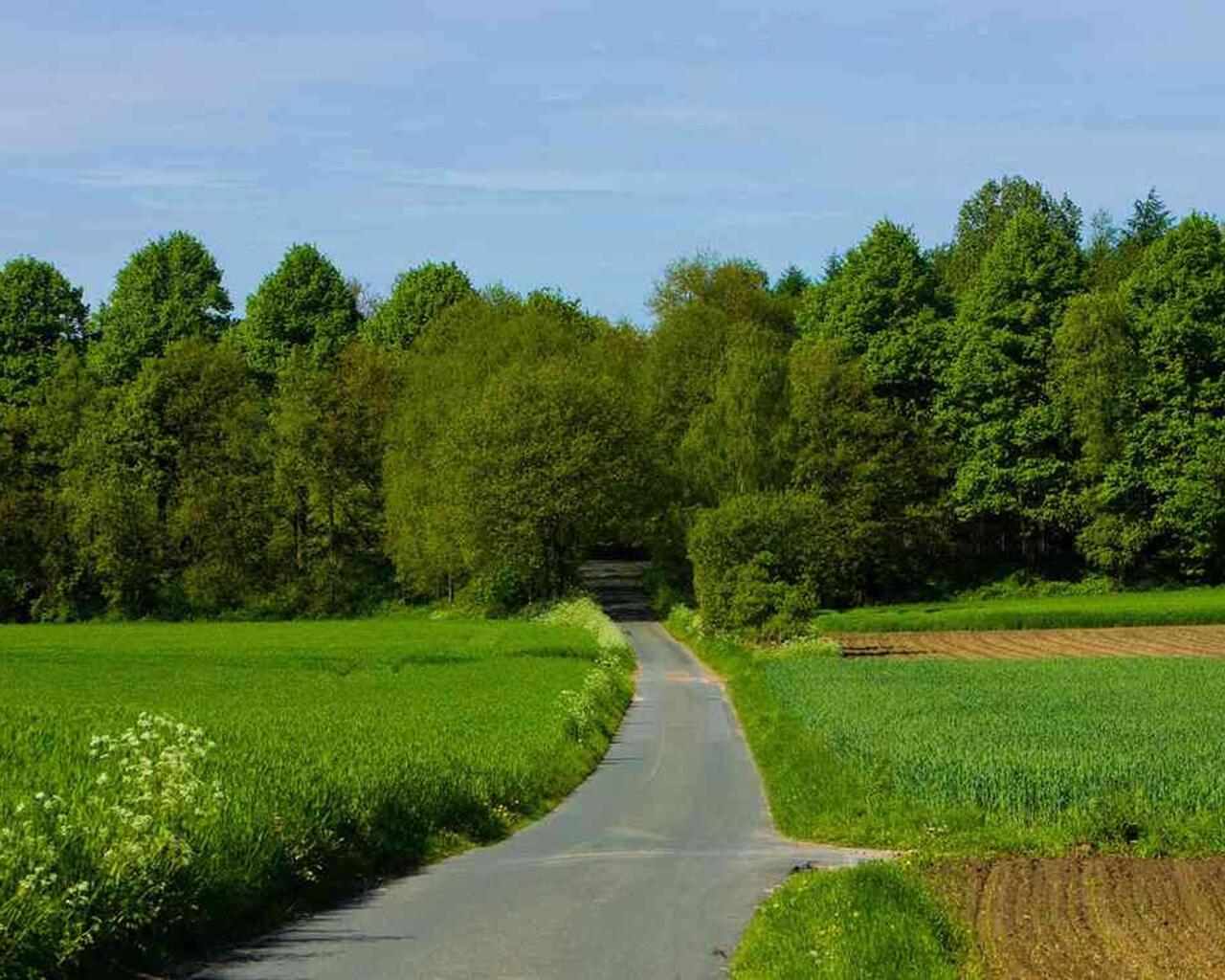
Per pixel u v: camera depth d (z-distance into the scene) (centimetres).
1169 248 9975
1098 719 4184
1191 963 1562
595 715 4669
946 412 10800
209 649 7694
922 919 1666
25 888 1332
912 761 3194
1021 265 10569
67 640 8506
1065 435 10319
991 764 3130
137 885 1493
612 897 1956
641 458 10588
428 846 2422
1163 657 7006
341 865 2062
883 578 10669
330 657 7100
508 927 1722
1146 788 2839
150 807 1694
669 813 3097
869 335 11300
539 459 10256
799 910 1717
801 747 3772
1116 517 9869
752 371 10300
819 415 10319
